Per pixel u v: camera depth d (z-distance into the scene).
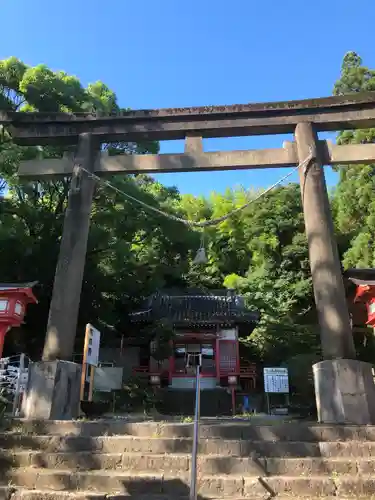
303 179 9.97
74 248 9.78
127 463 6.27
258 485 5.68
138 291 23.03
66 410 8.41
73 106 18.78
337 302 8.73
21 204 18.58
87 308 19.55
